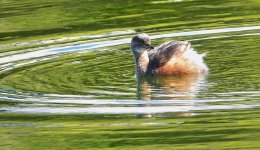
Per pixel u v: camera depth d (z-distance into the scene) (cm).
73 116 2516
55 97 2700
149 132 2348
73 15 3962
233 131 2305
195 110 2488
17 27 3800
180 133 2322
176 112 2488
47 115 2534
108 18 3862
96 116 2502
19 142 2330
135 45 3031
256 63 2981
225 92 2642
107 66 3092
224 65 2991
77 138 2328
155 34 3509
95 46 3384
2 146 2312
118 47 3353
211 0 4144
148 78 2928
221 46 3256
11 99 2700
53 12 4056
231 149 2167
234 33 3422
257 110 2439
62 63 3148
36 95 2730
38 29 3734
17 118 2528
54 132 2403
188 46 3006
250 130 2302
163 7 4041
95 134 2359
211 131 2319
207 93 2650
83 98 2673
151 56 3025
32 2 4328
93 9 4078
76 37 3541
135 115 2489
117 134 2350
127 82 2861
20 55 3291
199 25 3597
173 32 3522
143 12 3950
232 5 3969
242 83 2733
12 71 3061
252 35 3369
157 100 2617
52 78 2938
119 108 2559
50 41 3503
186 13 3856
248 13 3750
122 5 4131
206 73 2916
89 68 3066
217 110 2470
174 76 2933
